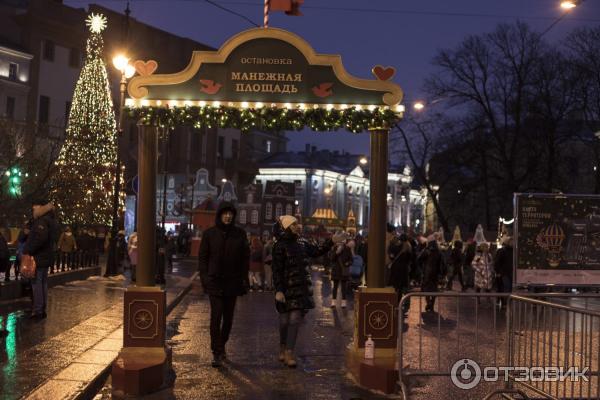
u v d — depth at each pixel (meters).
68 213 30.52
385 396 8.37
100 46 35.94
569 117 47.16
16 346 10.04
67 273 21.31
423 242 21.91
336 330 14.09
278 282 10.05
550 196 15.60
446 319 16.41
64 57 59.19
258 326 14.56
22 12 59.50
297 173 100.19
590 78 44.12
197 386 8.71
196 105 9.05
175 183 58.62
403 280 16.77
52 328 11.81
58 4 58.59
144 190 9.03
